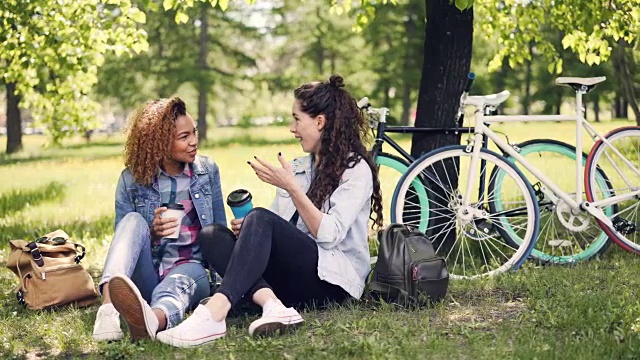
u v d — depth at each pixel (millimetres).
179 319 4098
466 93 5816
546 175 6266
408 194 6035
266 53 38281
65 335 4273
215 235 4285
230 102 38094
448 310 4590
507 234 5891
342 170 4375
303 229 4562
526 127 28891
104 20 9750
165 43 32375
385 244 4551
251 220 4086
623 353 3770
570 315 4320
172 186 4543
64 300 4977
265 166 4172
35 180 17656
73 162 23969
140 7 29438
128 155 4504
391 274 4504
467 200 5754
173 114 4441
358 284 4441
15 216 10648
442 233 6297
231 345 3914
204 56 32781
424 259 4512
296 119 4445
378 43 31406
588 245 6180
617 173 6234
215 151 25875
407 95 31797
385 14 29719
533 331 4148
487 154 5773
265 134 36875
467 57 6523
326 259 4332
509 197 6000
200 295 4328
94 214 10648
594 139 6113
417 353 3771
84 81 14805
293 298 4469
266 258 4051
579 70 27594
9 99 29609
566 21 8578
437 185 6242
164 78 31297
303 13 33312
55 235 5254
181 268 4305
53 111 17609
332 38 33156
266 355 3770
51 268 4980
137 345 3920
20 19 9508
